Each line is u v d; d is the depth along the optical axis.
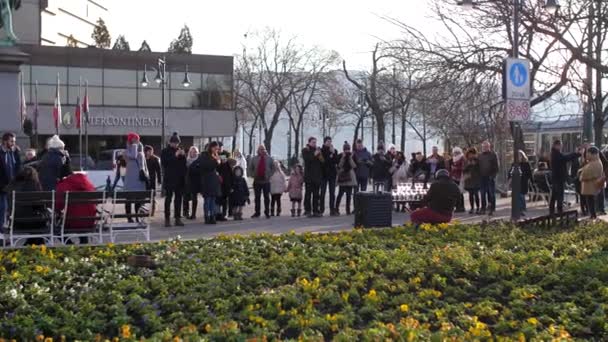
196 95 63.62
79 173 15.09
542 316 8.70
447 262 11.40
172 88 62.94
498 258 12.04
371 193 18.23
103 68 60.72
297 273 10.91
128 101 61.62
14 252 12.52
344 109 70.81
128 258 12.16
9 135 16.41
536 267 11.08
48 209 14.66
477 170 23.17
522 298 9.57
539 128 39.34
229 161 21.62
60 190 14.77
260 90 73.44
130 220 16.42
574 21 22.45
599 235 15.09
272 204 23.27
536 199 27.66
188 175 21.53
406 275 10.80
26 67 58.47
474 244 13.45
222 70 64.19
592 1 21.75
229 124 64.62
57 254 12.58
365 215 18.11
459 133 34.00
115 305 9.01
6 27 22.31
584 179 20.36
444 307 9.06
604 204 24.55
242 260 12.05
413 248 13.14
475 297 9.88
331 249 13.16
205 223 20.47
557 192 21.27
